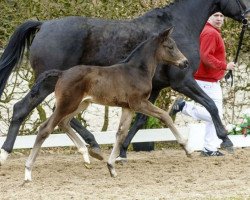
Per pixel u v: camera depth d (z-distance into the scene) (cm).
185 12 1438
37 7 1609
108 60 1373
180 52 1307
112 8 1636
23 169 1403
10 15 1611
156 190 1156
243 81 1733
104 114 1741
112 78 1254
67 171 1374
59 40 1350
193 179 1259
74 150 1698
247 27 1619
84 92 1241
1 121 1700
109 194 1124
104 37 1370
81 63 1372
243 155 1534
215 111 1420
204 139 1546
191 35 1434
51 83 1337
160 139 1612
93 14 1630
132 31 1384
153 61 1292
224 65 1476
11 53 1389
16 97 1772
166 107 1708
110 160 1292
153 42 1291
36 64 1355
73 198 1095
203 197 1084
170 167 1405
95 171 1371
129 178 1288
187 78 1413
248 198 1065
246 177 1270
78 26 1362
